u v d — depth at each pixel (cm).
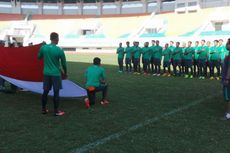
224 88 710
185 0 5022
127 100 917
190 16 4744
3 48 905
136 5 5966
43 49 713
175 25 4681
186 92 1064
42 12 6281
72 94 885
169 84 1269
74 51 5016
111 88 1148
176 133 596
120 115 734
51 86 732
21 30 5444
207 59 1519
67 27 5512
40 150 502
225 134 593
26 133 591
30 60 867
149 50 1688
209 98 955
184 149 511
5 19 5734
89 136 575
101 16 5878
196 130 616
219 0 4791
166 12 5391
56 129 618
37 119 695
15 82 934
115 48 4806
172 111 777
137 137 571
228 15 4238
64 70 736
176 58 1591
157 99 934
